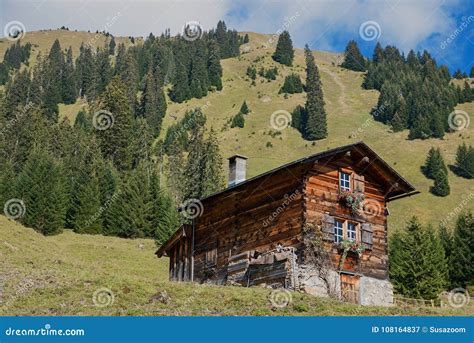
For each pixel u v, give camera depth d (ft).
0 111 336.08
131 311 71.00
